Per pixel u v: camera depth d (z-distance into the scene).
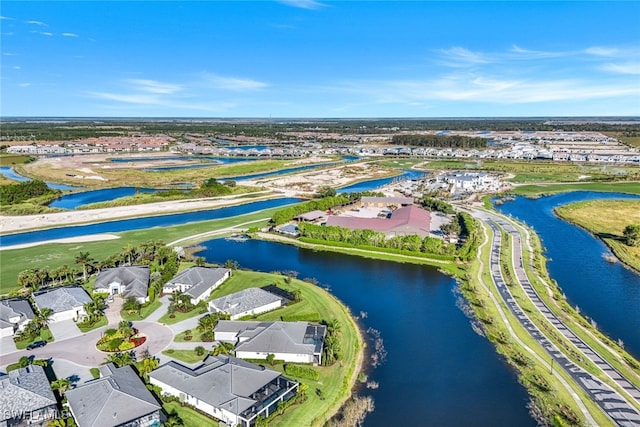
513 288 113.38
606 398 69.62
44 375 71.31
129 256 129.00
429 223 170.75
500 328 92.88
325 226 156.88
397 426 65.31
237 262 134.62
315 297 107.50
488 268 127.38
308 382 73.81
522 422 66.00
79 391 65.75
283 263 134.38
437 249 138.38
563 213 197.00
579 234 166.00
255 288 104.25
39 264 128.88
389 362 81.75
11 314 90.75
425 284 118.31
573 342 87.06
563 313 99.62
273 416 65.19
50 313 92.81
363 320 98.12
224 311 95.94
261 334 82.44
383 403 70.38
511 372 78.38
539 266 129.25
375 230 157.38
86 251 141.12
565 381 74.06
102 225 178.62
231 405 63.88
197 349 80.44
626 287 116.50
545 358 81.25
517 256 137.38
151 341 85.56
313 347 80.56
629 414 65.81
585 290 114.75
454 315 100.44
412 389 73.94
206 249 147.62
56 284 113.00
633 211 198.75
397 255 140.12
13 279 116.94
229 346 82.81
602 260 137.00
